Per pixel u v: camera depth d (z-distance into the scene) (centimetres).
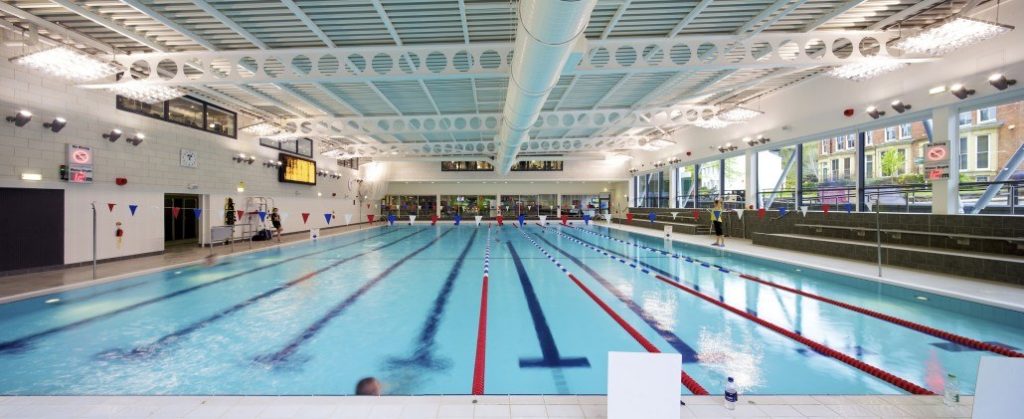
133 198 747
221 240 923
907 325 349
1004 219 501
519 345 308
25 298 447
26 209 585
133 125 748
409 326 355
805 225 836
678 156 1430
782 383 242
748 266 671
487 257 792
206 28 511
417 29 521
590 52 576
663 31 545
